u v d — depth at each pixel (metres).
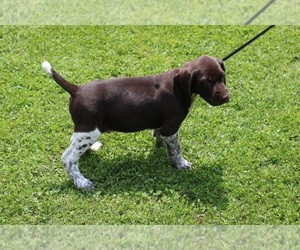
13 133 6.55
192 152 6.33
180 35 8.12
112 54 7.79
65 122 6.67
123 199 5.81
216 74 5.38
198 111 6.81
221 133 6.54
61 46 7.92
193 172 6.06
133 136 6.48
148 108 5.64
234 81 7.26
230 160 6.18
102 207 5.75
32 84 7.20
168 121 5.68
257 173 6.05
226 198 5.81
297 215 5.65
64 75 7.39
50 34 8.14
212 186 5.91
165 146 6.07
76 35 8.13
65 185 5.95
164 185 5.91
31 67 7.52
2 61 7.62
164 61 7.66
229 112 6.82
